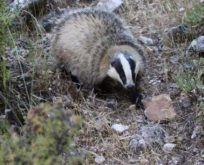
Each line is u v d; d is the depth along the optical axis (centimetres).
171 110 1083
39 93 1127
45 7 1459
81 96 1147
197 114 1043
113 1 1502
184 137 1020
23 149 659
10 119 1038
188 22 1322
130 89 1119
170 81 1182
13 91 1084
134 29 1400
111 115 1109
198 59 1223
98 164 970
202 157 968
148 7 1479
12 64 1170
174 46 1291
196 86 1104
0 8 1061
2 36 1070
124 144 1012
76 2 1527
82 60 1213
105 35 1224
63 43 1255
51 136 666
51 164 655
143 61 1209
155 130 1038
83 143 1023
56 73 1204
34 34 1362
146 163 970
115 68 1144
